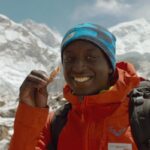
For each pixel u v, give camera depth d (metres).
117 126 1.54
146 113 1.55
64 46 1.59
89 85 1.55
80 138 1.58
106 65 1.58
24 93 1.46
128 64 1.64
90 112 1.58
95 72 1.55
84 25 1.60
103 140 1.54
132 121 1.55
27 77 1.46
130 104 1.58
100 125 1.56
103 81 1.57
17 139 1.47
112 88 1.54
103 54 1.58
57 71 1.48
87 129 1.57
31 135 1.47
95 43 1.56
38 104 1.49
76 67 1.54
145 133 1.53
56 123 1.66
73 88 1.57
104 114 1.57
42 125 1.48
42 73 1.46
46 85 1.46
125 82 1.56
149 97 1.59
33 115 1.46
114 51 1.66
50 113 1.71
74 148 1.58
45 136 1.66
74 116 1.62
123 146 1.52
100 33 1.60
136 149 1.52
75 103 1.59
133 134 1.54
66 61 1.58
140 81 1.67
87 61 1.55
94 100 1.55
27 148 1.47
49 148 1.66
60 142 1.62
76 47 1.56
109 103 1.57
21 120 1.47
